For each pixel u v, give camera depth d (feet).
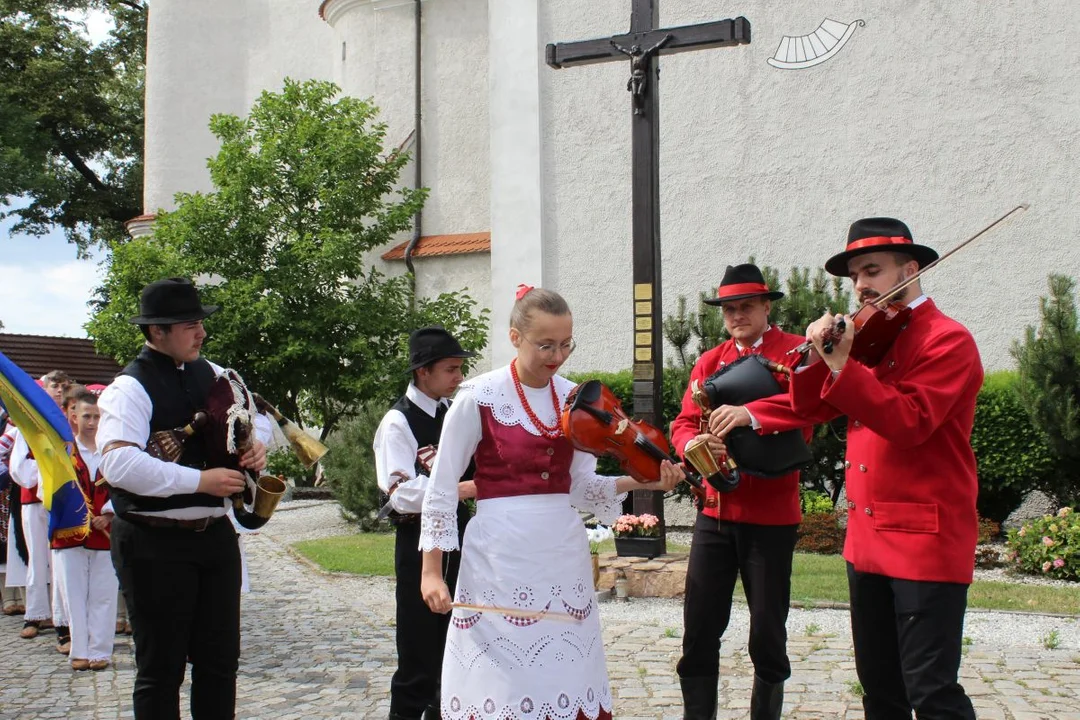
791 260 45.55
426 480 14.64
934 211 43.39
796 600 25.94
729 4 46.83
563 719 10.80
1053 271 41.45
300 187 60.95
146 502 13.25
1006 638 22.38
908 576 11.74
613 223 48.49
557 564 11.20
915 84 43.88
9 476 26.86
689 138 47.44
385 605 27.76
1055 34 41.88
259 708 18.19
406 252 64.18
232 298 58.34
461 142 66.39
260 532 44.80
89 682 20.58
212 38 80.23
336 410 62.69
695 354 38.29
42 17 97.55
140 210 104.17
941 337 11.87
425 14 67.97
